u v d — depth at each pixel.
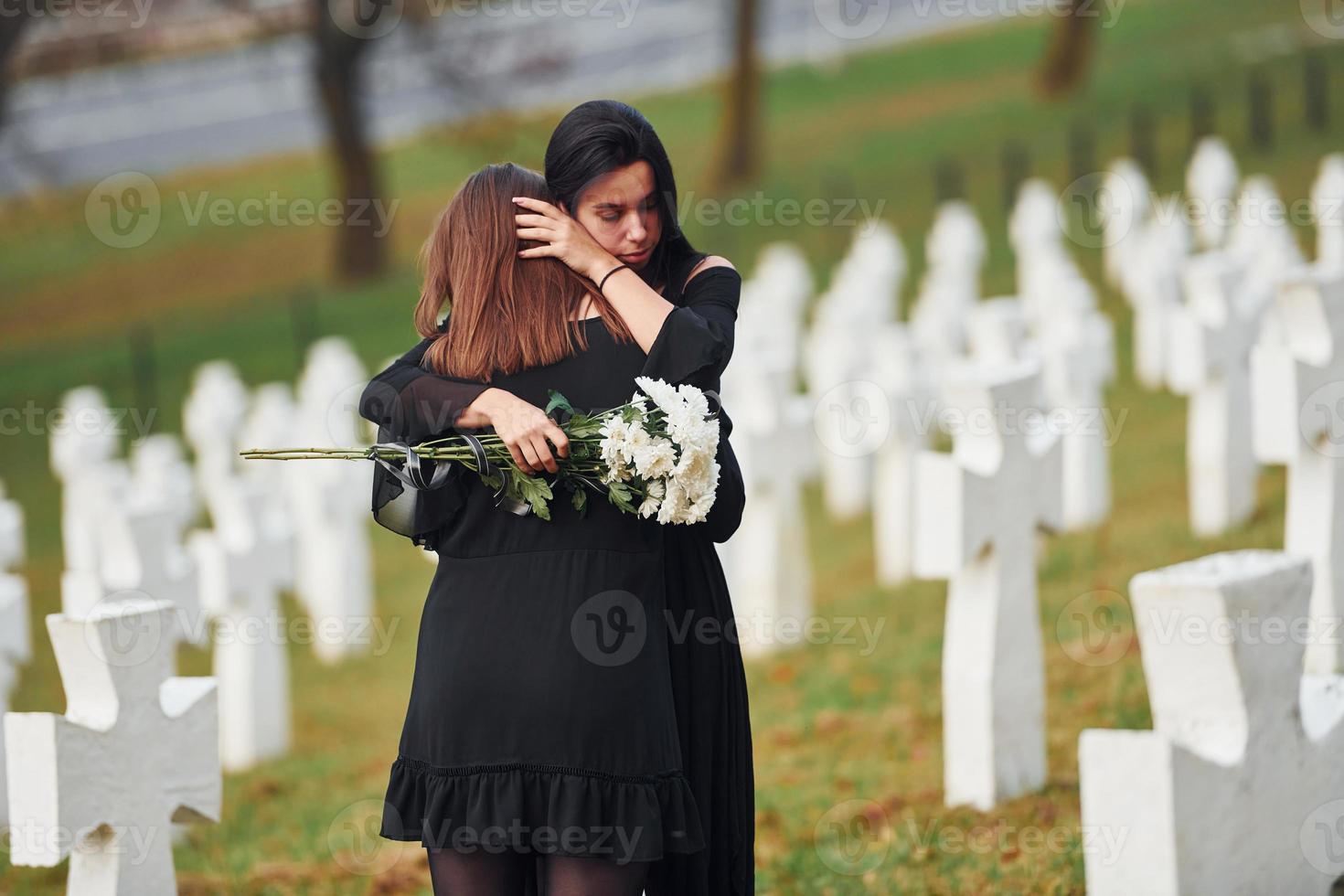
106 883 6.28
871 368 19.73
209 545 12.89
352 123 41.75
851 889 7.36
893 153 44.00
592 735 4.83
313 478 16.48
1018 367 8.53
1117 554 13.29
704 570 5.35
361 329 36.12
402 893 8.38
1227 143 35.22
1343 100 37.34
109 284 42.91
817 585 16.30
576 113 5.18
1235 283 13.38
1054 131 41.94
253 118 53.47
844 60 56.19
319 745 13.16
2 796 9.82
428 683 5.00
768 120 50.88
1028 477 8.39
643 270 5.46
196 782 6.58
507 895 5.01
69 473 20.25
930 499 8.24
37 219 47.72
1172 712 5.22
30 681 15.29
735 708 5.38
